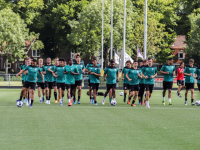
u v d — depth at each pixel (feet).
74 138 34.96
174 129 40.63
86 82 145.48
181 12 277.03
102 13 205.87
